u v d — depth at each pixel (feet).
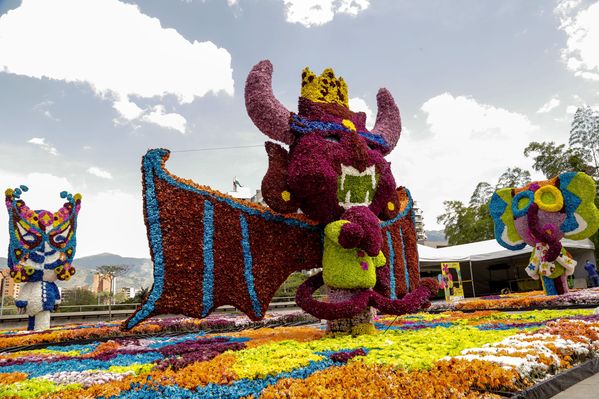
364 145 27.73
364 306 25.43
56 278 50.42
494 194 60.13
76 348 31.30
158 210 24.93
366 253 26.23
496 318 37.06
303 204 27.07
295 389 13.12
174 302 24.22
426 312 52.42
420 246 90.38
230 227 26.53
